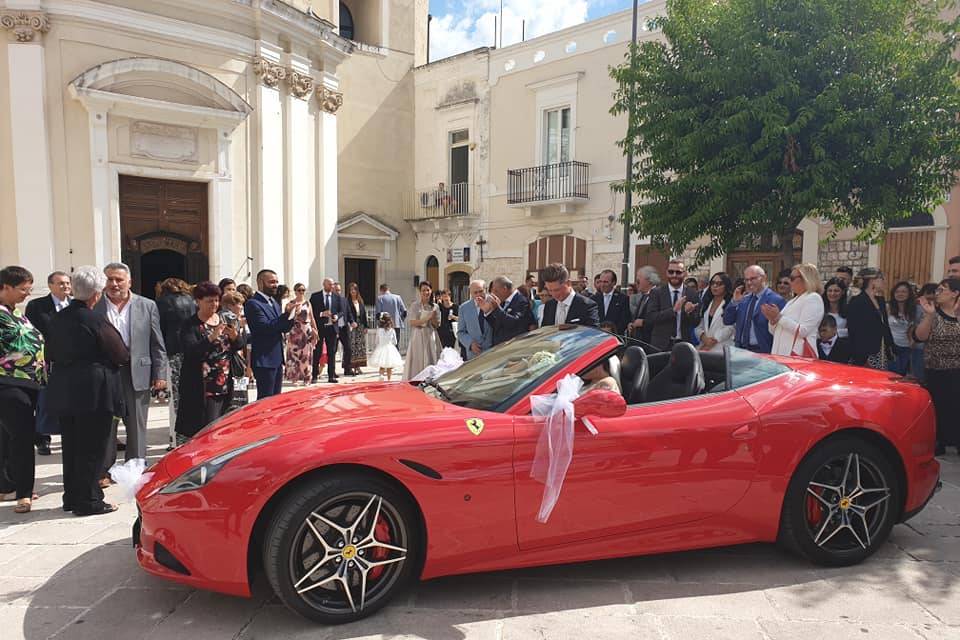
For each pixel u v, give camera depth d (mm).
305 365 10359
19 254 10969
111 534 4133
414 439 2986
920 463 3684
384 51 21266
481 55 19875
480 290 6703
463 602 3156
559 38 17938
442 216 20938
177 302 6906
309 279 14406
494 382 3619
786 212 8688
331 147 14898
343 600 2975
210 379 5402
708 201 9008
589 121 17438
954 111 8016
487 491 3045
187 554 2834
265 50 13008
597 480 3174
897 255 12516
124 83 11508
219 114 12289
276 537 2816
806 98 8414
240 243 13047
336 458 2865
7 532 4168
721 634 2877
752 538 3490
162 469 3107
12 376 4484
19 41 10719
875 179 8516
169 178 12188
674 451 3277
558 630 2906
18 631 2914
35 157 10906
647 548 3320
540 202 17953
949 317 5777
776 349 5504
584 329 3934
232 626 2949
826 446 3521
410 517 3033
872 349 6281
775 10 8430
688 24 9281
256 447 2930
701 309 7676
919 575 3477
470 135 20375
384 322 11570
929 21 8500
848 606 3133
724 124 8469
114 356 4445
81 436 4426
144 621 3000
